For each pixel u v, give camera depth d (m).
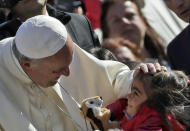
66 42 9.77
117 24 17.88
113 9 18.06
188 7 14.88
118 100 11.30
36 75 9.99
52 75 9.92
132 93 10.72
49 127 10.67
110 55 12.09
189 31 15.26
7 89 10.40
